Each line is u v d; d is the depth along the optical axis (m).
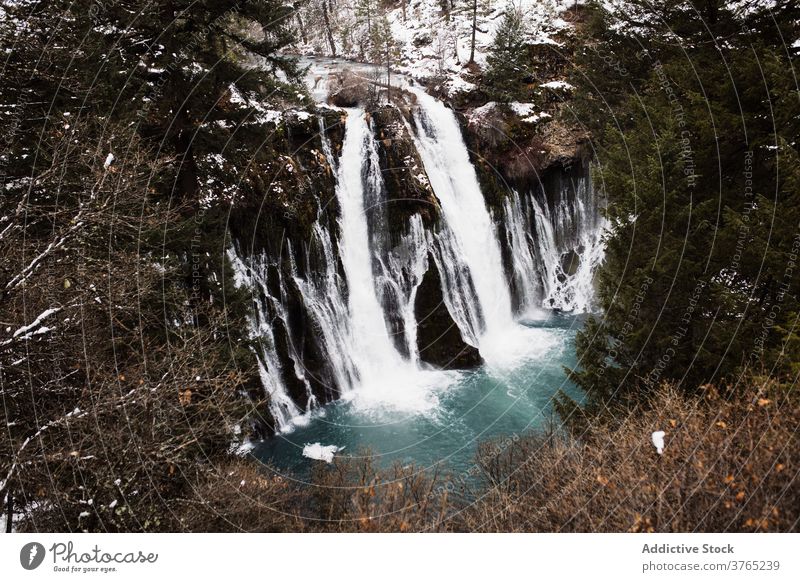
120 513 6.27
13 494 6.51
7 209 8.10
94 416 6.23
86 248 7.57
